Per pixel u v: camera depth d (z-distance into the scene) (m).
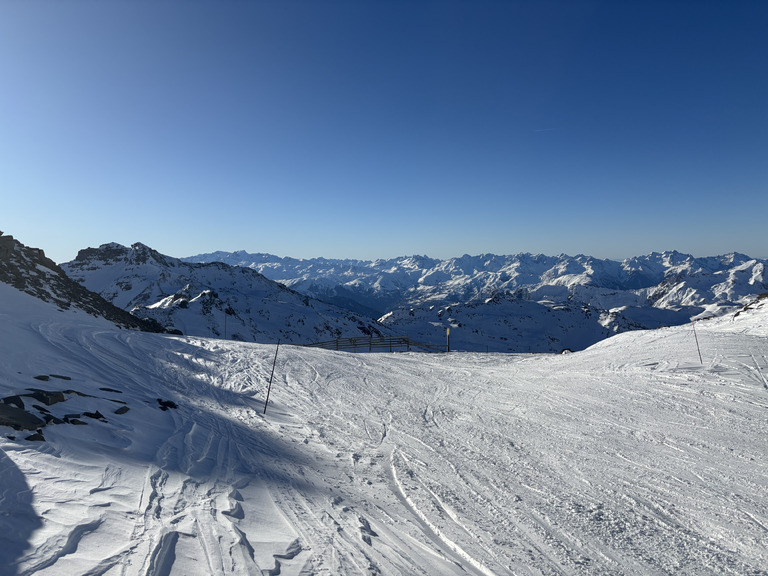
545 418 13.12
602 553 5.93
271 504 6.83
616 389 15.42
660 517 6.98
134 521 5.27
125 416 10.44
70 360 15.58
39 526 4.64
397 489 8.35
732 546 6.08
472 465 9.66
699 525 6.68
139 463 7.54
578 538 6.34
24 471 5.93
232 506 6.38
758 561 5.70
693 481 8.21
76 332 21.28
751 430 10.45
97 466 6.86
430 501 7.70
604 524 6.77
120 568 4.19
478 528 6.64
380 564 5.23
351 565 5.09
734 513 6.96
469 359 27.66
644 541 6.27
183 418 11.71
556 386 17.27
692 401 13.02
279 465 9.12
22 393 9.84
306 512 6.69
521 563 5.64
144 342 24.70
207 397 15.39
